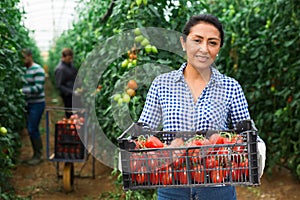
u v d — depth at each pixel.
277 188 4.44
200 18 1.92
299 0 4.12
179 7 3.54
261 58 4.54
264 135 4.62
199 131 1.91
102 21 4.23
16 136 4.18
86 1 5.55
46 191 4.54
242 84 4.84
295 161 4.41
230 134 1.81
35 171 5.30
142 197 3.49
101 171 5.19
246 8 4.91
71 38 8.12
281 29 4.30
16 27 4.99
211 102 1.96
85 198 4.36
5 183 4.14
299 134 4.19
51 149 6.47
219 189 1.95
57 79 6.51
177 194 1.98
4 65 3.57
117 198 4.21
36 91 5.50
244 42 4.77
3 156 3.53
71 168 4.53
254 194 4.31
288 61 4.33
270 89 4.55
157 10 3.49
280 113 4.23
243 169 1.64
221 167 1.65
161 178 1.68
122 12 3.57
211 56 1.93
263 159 1.72
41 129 7.83
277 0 4.17
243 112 1.99
